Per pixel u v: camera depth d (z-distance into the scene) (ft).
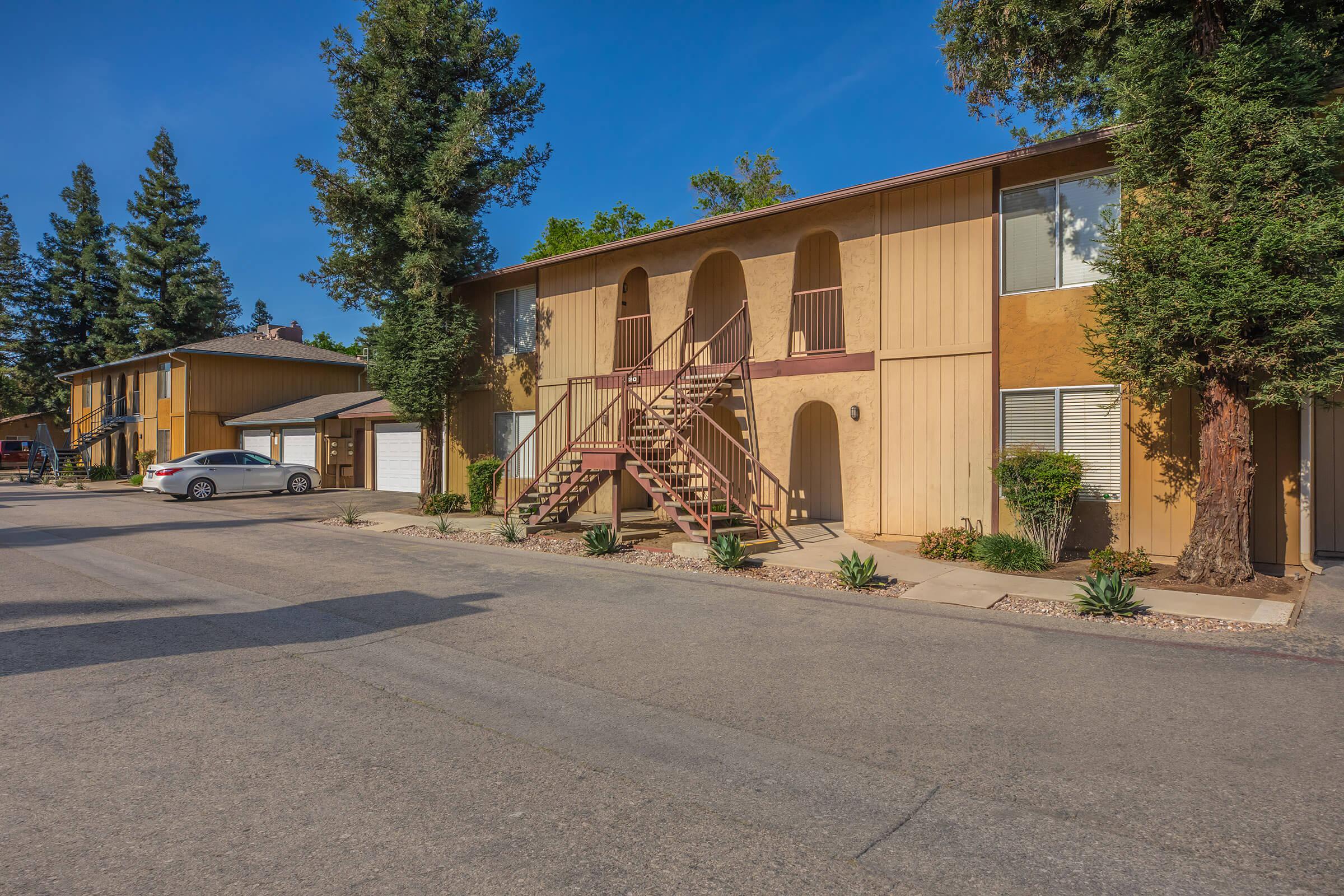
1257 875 10.05
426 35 60.95
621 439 44.37
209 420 106.32
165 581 31.68
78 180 171.83
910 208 41.22
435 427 64.34
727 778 13.14
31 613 25.80
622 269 55.42
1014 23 39.42
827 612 26.13
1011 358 37.63
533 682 18.52
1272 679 18.42
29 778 13.10
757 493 42.50
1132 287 28.60
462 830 11.28
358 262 61.98
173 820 11.60
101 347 164.04
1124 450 34.45
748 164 118.83
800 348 48.91
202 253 161.38
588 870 10.19
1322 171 25.85
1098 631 23.32
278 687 18.08
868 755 14.07
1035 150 35.63
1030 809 11.95
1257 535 31.81
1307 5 28.73
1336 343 24.85
